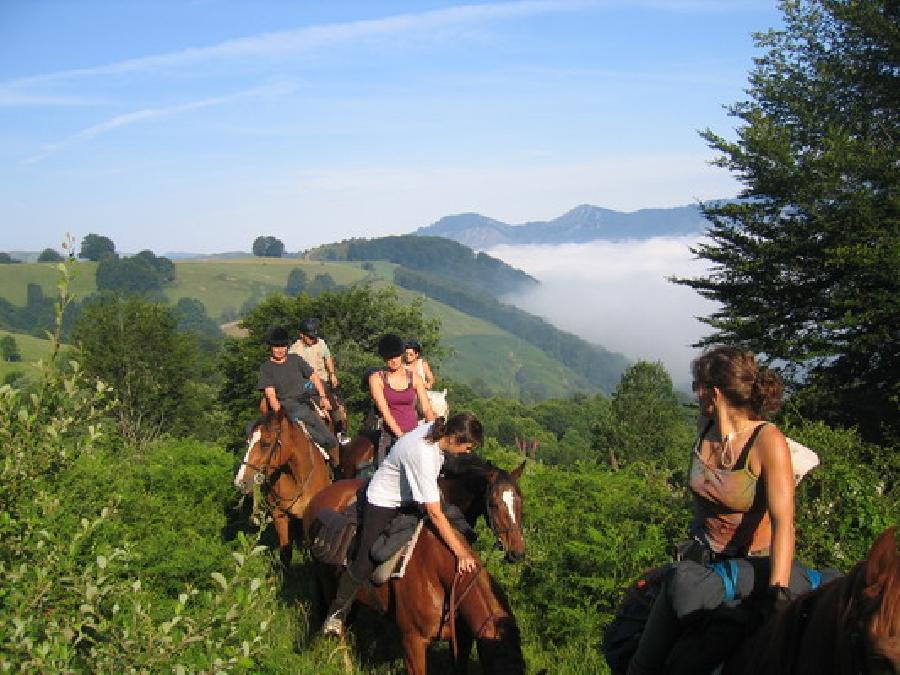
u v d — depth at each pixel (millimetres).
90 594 4965
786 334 33156
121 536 9742
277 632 8156
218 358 61469
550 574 8164
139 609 4883
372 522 6605
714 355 4031
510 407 123812
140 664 4734
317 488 9648
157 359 55906
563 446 95812
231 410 58438
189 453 14570
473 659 7414
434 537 6297
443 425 6242
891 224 30219
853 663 3053
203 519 11562
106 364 54156
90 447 6008
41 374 5820
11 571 5312
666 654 4137
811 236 31688
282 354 10570
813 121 34875
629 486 11125
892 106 34781
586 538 8836
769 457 3855
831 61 35188
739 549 4020
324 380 11883
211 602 5105
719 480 3980
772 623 3588
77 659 5949
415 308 60812
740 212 32938
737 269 32875
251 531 11320
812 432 10891
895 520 8805
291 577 9820
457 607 5996
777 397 3955
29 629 4902
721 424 4027
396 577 6391
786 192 32156
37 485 5898
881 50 33625
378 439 9945
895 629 2947
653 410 66938
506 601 6078
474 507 7055
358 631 8211
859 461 10883
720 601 3877
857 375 31734
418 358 9961
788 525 3787
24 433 5738
